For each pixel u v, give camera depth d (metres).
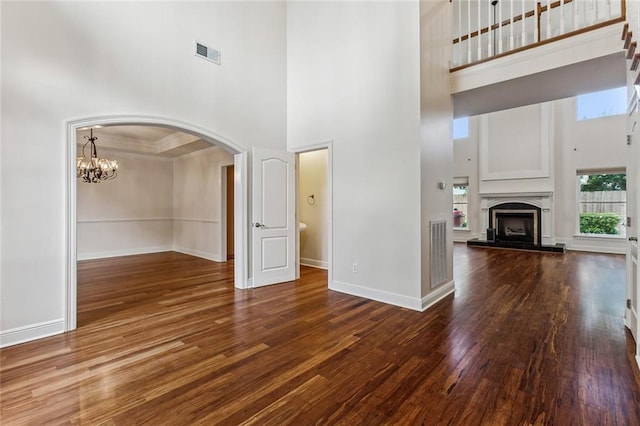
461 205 9.48
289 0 4.98
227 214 7.06
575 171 7.54
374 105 3.81
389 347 2.51
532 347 2.47
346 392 1.91
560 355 2.33
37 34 2.70
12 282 2.59
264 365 2.24
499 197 8.40
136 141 7.11
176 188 8.08
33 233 2.69
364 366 2.21
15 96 2.59
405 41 3.52
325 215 5.68
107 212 7.09
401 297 3.57
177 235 8.08
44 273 2.74
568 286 4.30
